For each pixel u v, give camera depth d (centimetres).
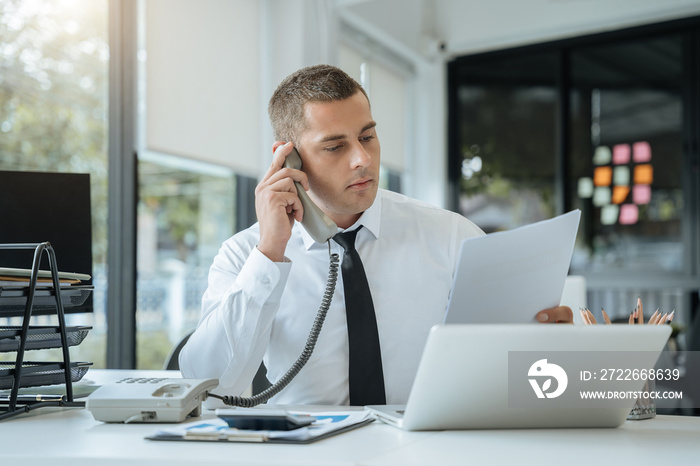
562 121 514
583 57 512
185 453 81
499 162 540
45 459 81
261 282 131
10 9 277
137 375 165
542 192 523
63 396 120
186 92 350
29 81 284
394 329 152
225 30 379
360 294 144
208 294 152
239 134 388
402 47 508
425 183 555
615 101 500
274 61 410
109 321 309
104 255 312
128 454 80
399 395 150
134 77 317
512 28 516
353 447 84
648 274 481
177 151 342
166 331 345
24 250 140
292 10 407
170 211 351
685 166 473
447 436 93
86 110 307
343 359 148
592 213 504
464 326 88
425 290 156
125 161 315
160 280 342
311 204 134
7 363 120
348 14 443
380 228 161
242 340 133
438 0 545
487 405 94
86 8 308
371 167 140
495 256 108
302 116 138
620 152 497
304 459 77
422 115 557
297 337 150
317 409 122
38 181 143
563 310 120
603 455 81
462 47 539
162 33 335
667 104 481
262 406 127
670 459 79
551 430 98
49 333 119
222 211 389
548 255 113
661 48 484
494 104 543
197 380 113
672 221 477
